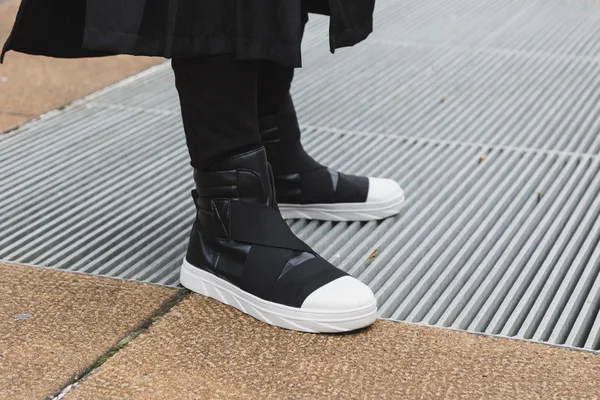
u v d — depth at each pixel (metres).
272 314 1.76
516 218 2.36
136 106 3.50
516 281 2.03
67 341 1.72
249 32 1.60
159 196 2.60
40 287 1.97
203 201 1.87
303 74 3.80
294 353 1.67
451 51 4.05
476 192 2.56
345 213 2.33
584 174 2.68
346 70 3.83
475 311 1.94
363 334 1.75
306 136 3.07
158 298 1.92
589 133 2.98
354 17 1.76
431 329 1.77
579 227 2.31
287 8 1.56
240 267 1.82
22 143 3.09
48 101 3.55
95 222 2.40
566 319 1.87
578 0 4.98
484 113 3.25
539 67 3.78
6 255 2.22
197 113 1.74
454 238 2.30
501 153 2.88
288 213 2.34
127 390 1.54
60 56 1.91
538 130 3.04
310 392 1.53
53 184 2.70
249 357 1.65
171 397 1.52
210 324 1.78
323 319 1.71
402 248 2.21
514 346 1.70
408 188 2.59
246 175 1.81
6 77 3.83
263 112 2.17
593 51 3.98
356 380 1.57
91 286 1.98
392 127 3.14
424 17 4.68
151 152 2.98
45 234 2.35
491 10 4.79
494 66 3.81
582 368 1.61
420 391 1.53
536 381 1.56
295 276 1.76
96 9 1.55
